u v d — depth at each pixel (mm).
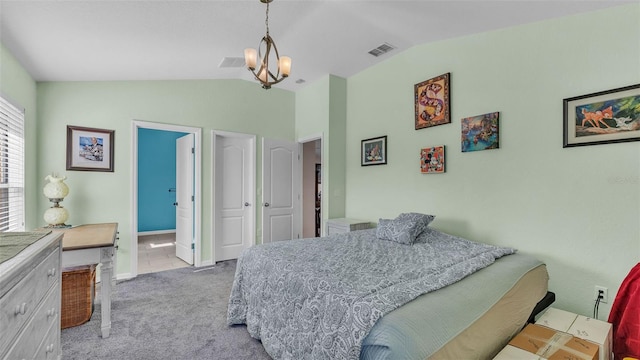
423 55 3289
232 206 4477
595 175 2125
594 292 2129
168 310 2684
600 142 2092
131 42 2639
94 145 3414
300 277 1743
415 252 2260
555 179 2316
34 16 1995
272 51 3404
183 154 4418
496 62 2676
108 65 3072
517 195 2531
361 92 4117
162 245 5469
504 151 2617
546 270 2182
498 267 1893
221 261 4348
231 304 2393
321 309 1496
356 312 1303
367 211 3998
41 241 1323
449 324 1244
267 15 2381
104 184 3473
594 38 2127
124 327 2363
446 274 1663
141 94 3723
